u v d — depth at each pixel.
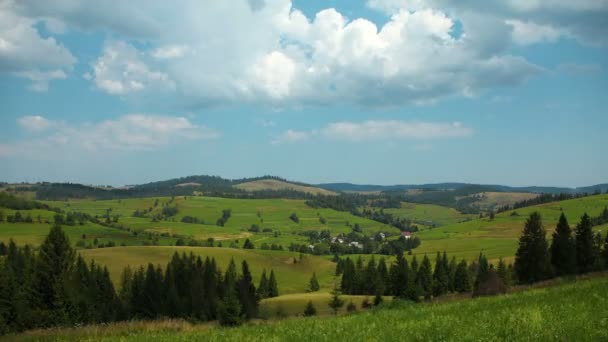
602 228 197.00
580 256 85.00
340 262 189.88
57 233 64.31
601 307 16.91
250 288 103.94
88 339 20.47
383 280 148.00
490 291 39.94
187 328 25.02
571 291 23.72
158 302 95.12
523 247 82.25
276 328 19.16
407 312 22.56
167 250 189.25
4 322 59.00
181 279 105.75
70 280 65.38
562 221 83.50
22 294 63.31
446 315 19.44
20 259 115.44
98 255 174.38
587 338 12.02
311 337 16.08
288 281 181.00
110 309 91.56
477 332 13.95
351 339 14.73
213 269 111.56
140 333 22.14
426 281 136.38
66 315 62.22
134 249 186.00
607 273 44.19
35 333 25.30
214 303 90.50
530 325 14.14
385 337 14.52
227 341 16.73
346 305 106.38
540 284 45.19
